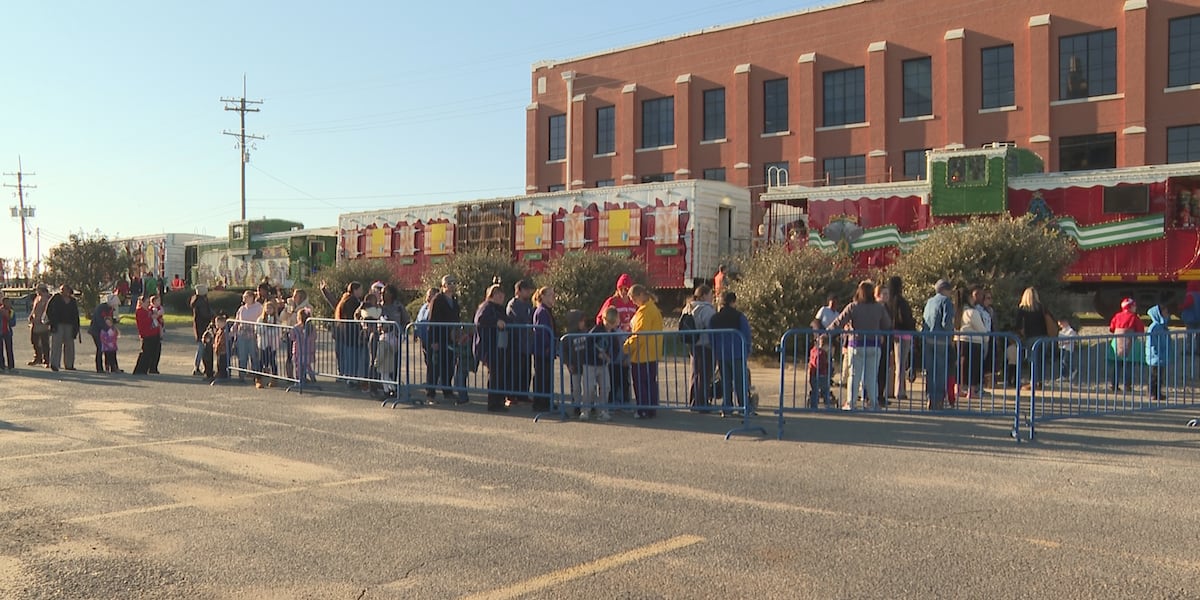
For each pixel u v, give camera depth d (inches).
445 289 505.0
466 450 345.1
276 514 247.3
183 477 295.3
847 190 894.4
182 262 1888.5
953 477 291.9
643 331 425.4
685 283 952.9
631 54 1630.2
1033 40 1206.3
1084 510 247.1
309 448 349.4
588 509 252.1
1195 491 269.9
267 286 650.2
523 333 450.9
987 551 209.8
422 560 205.9
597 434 382.9
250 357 600.7
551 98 1755.7
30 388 576.1
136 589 187.3
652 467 311.4
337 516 245.1
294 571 198.4
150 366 695.7
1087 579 189.2
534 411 450.6
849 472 301.1
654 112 1615.4
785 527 231.9
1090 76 1180.5
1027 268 675.4
